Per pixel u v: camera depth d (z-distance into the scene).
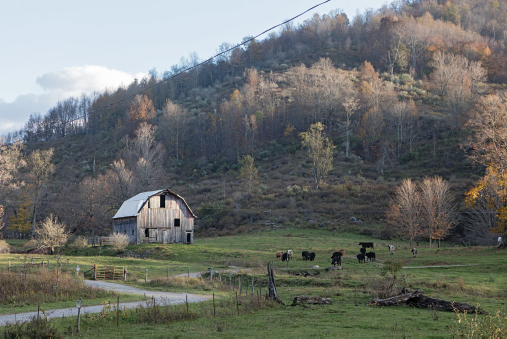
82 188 96.50
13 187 87.69
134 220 72.31
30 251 66.31
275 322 19.73
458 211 85.56
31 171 92.06
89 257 54.03
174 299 27.41
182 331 18.05
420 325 18.64
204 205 105.81
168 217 74.12
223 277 40.75
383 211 92.88
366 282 33.53
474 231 76.38
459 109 140.62
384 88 185.12
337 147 144.62
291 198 103.75
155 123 194.88
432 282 31.84
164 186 114.81
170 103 184.00
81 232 91.38
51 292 27.78
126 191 97.75
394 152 132.75
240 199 109.06
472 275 37.59
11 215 102.12
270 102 181.62
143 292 31.17
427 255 54.28
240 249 63.84
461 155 116.44
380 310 22.95
